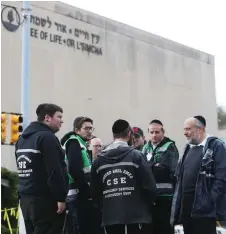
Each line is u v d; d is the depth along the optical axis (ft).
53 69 47.55
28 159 18.48
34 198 18.35
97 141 24.63
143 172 18.74
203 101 71.36
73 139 21.67
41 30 46.55
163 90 63.16
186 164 19.92
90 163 22.68
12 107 42.83
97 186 19.65
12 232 32.94
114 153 19.16
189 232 19.80
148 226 19.22
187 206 19.61
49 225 18.34
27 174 18.51
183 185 19.84
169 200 22.06
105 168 19.22
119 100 55.72
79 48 50.98
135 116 57.88
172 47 65.77
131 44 58.49
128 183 18.83
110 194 19.02
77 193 21.85
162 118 62.34
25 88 29.81
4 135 29.25
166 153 22.21
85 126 22.85
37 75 45.62
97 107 52.60
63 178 18.19
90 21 52.75
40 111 19.44
